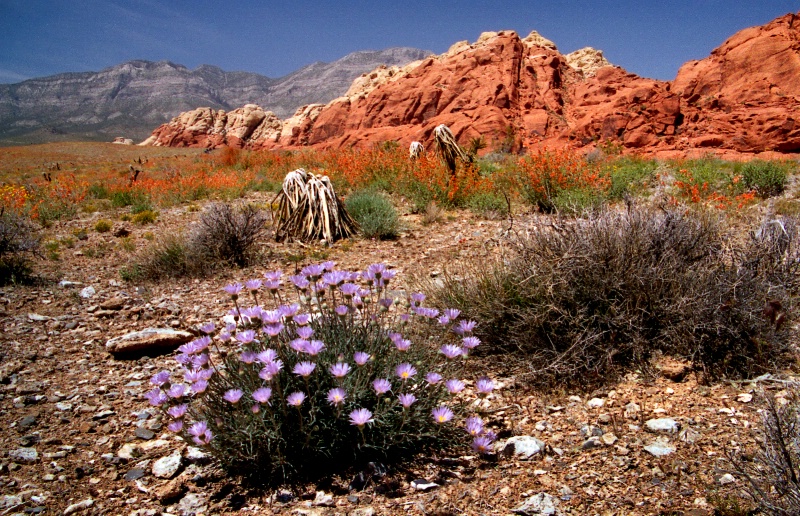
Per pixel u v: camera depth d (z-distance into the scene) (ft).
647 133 142.51
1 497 8.76
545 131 178.60
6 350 15.20
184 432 8.86
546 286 12.41
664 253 13.14
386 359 9.93
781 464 6.84
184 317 17.81
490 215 32.60
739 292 12.01
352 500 8.34
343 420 8.92
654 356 12.14
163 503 8.58
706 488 7.84
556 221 14.07
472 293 14.06
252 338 9.33
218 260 23.61
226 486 8.95
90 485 9.14
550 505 7.86
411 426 9.34
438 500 8.27
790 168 56.65
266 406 8.49
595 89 195.00
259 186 53.83
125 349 14.80
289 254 25.55
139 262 24.00
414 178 39.24
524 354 12.46
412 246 26.73
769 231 14.82
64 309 18.99
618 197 33.19
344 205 31.45
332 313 10.99
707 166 54.29
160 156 205.16
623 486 8.18
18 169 150.30
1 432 10.91
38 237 29.22
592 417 10.34
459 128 183.21
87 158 205.77
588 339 11.89
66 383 13.28
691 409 10.15
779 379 10.59
